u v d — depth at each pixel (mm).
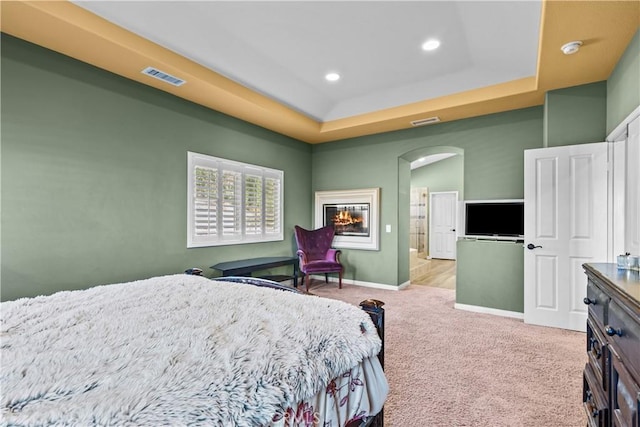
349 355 1148
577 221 3201
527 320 3457
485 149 4262
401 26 2805
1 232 2477
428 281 5941
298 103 4465
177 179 3699
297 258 4949
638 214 2551
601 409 1301
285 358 967
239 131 4504
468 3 2467
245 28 2832
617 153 2969
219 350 972
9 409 683
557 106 3395
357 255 5453
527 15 2498
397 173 5082
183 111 3771
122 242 3191
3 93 2482
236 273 3908
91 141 2971
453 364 2486
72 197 2844
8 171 2508
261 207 4863
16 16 2262
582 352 2705
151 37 2818
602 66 2881
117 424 651
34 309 1377
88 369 852
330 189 5766
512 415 1844
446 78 3812
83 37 2531
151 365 875
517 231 3930
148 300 1521
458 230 4375
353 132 5172
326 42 3072
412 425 1751
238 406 762
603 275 1368
